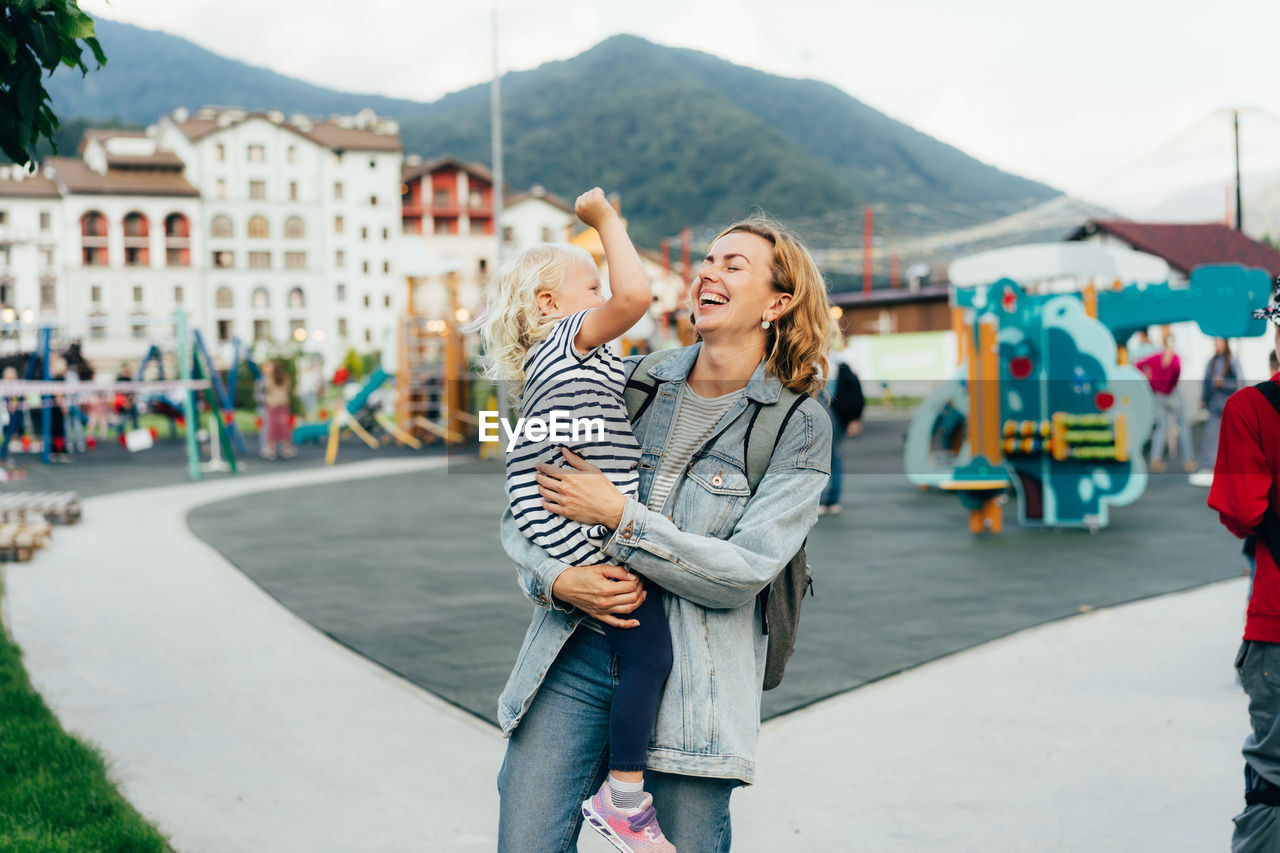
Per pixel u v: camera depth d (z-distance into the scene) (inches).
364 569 337.4
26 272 3587.6
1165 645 230.1
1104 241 1201.4
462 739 177.0
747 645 90.3
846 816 144.1
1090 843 134.6
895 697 195.9
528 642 93.3
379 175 3927.2
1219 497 112.3
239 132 3796.8
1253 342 1010.1
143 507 518.3
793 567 92.7
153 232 3695.9
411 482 657.6
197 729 183.0
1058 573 318.3
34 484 636.1
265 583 313.1
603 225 88.6
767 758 166.2
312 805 150.3
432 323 967.0
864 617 260.7
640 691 86.8
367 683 209.2
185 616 270.5
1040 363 414.9
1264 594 112.0
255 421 1448.1
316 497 567.5
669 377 94.0
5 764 156.8
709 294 90.5
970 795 150.6
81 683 211.0
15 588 309.0
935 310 1822.1
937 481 456.1
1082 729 177.0
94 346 3627.0
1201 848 132.4
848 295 1959.9
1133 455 398.0
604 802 86.5
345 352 3873.0
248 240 3821.4
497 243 1056.2
